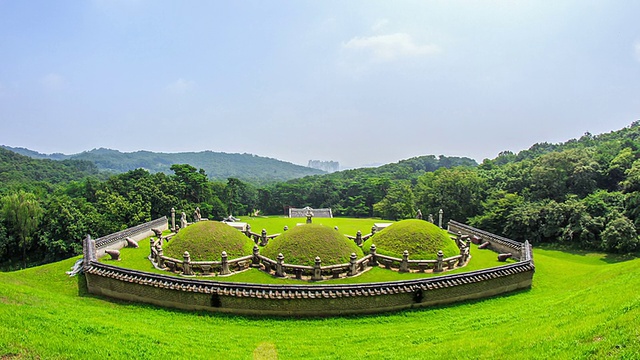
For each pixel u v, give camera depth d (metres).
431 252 28.70
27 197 52.34
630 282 19.23
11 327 13.39
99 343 13.76
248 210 107.81
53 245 50.56
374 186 97.69
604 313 14.66
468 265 30.25
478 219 61.53
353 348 16.34
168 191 69.00
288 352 16.03
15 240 52.25
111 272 22.86
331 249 26.30
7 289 18.81
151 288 21.70
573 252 50.62
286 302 20.56
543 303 21.05
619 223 45.47
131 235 38.19
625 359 10.25
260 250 29.45
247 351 16.08
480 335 16.33
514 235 57.38
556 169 60.25
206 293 20.67
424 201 73.44
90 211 56.34
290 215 71.69
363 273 26.53
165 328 17.80
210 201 82.69
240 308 20.64
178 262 25.97
